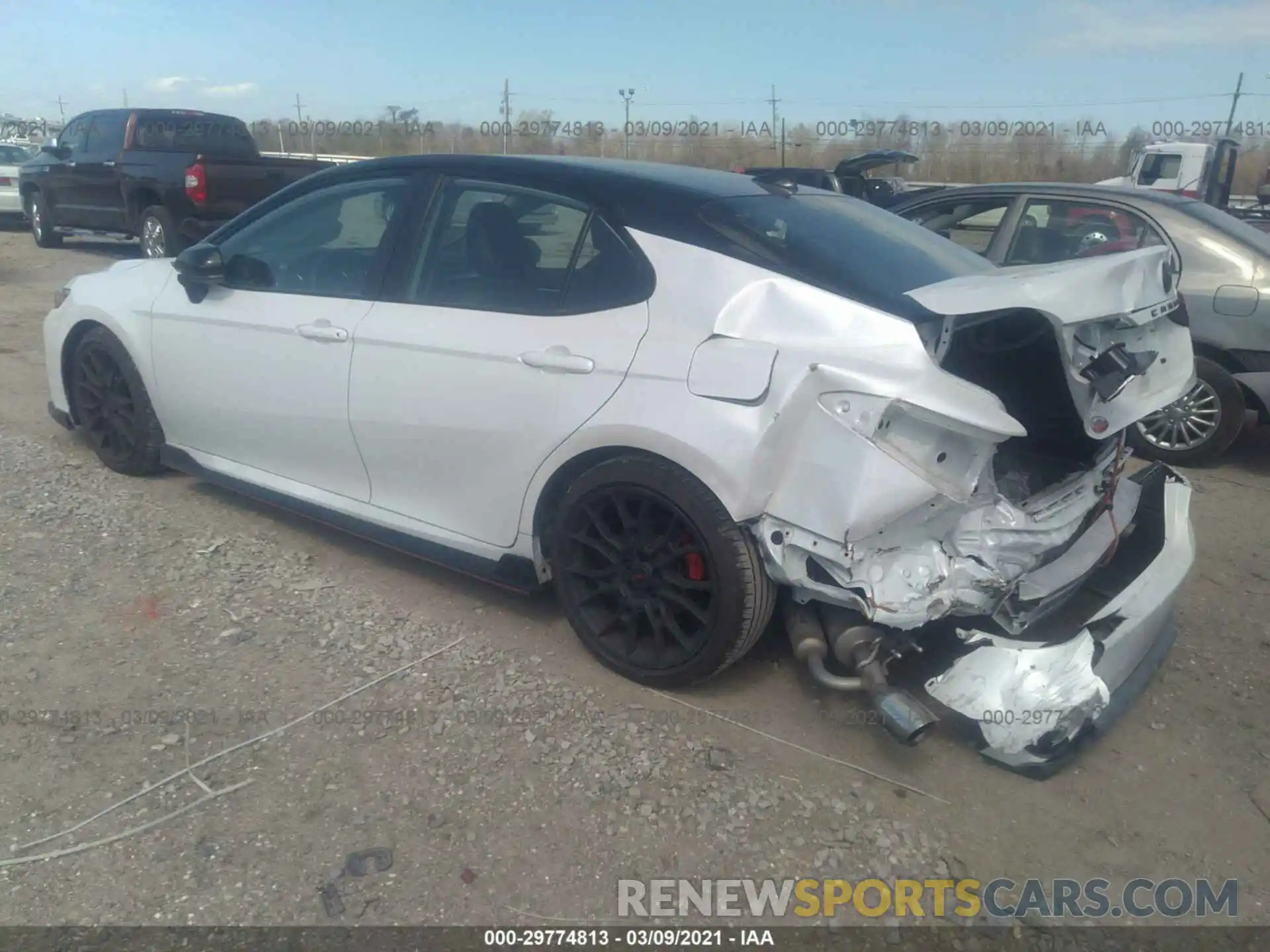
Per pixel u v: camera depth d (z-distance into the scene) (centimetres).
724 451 303
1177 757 333
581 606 357
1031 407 358
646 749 316
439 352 369
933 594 290
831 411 288
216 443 466
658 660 342
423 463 385
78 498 487
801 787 304
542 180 371
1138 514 377
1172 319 344
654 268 337
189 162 1234
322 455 420
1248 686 379
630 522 337
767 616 324
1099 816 302
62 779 291
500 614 397
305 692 338
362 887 258
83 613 381
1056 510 323
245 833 274
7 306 1022
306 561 435
